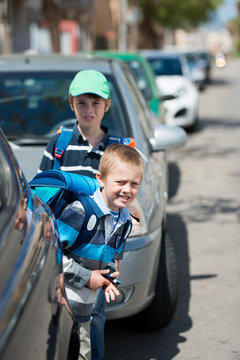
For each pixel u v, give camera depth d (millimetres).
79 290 2883
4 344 1634
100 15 47938
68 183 2781
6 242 1893
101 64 5254
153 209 3885
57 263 2352
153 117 6137
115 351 4023
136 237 3584
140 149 4395
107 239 2871
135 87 5707
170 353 4012
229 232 6777
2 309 1686
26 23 28625
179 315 4621
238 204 8023
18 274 1871
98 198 2811
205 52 36406
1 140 2322
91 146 3381
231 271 5574
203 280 5352
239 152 11906
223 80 37031
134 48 45188
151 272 3703
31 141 4559
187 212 7633
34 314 1908
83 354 3000
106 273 2871
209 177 9672
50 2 19719
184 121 13547
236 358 3943
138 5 46438
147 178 4129
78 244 2834
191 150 12156
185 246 6297
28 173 3844
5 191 2111
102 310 3256
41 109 5012
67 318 2367
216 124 15969
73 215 2760
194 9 46938
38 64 5234
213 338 4242
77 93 3246
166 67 14977
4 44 17516
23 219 2145
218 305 4816
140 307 3701
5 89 5090
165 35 72188
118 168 2703
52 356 2084
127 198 2764
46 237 2312
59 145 3357
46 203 2822
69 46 34875
